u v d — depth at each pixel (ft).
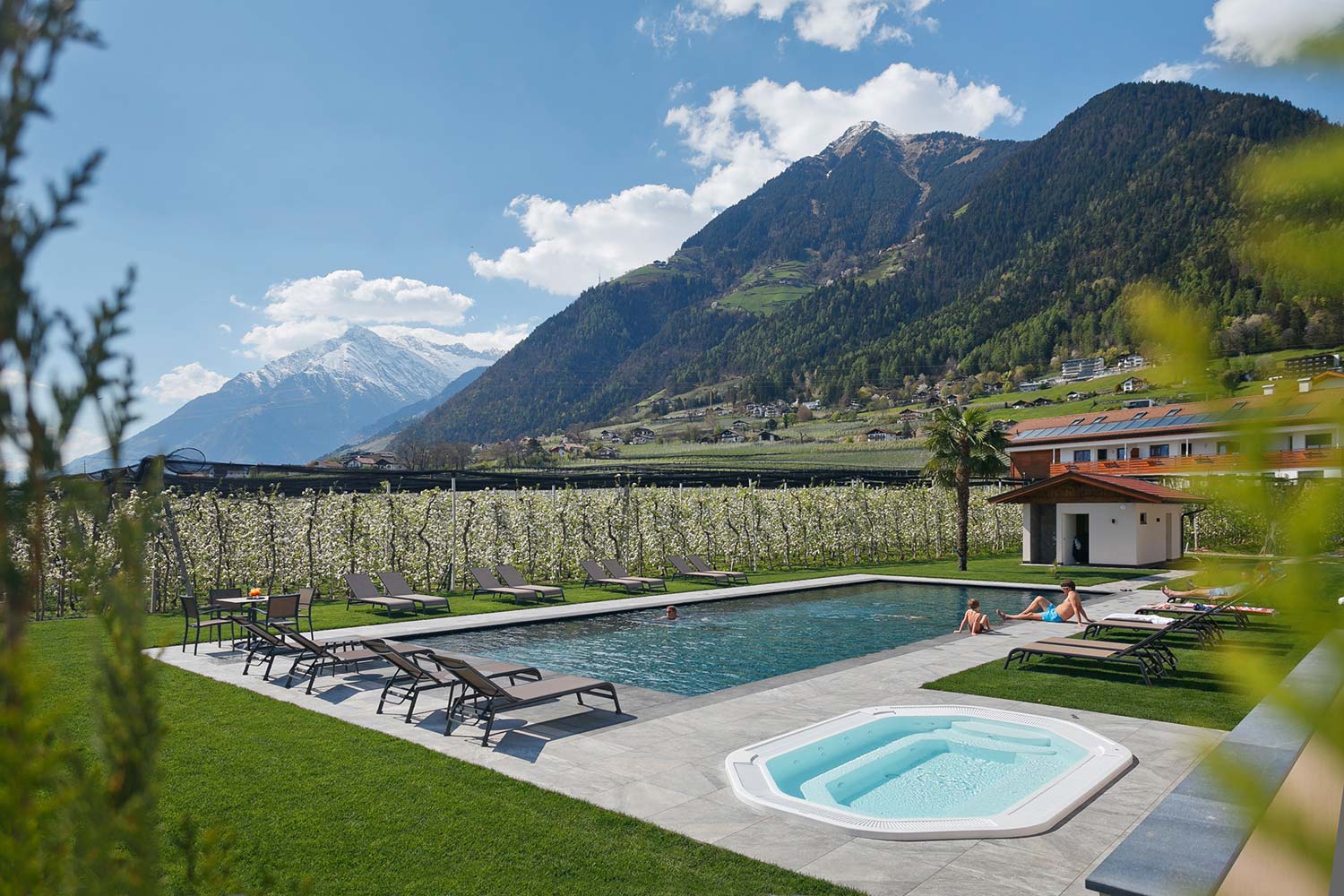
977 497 110.01
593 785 20.99
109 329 4.91
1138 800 19.84
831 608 58.75
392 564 64.44
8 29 4.60
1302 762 1.76
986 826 17.99
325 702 29.43
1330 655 1.72
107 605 4.77
